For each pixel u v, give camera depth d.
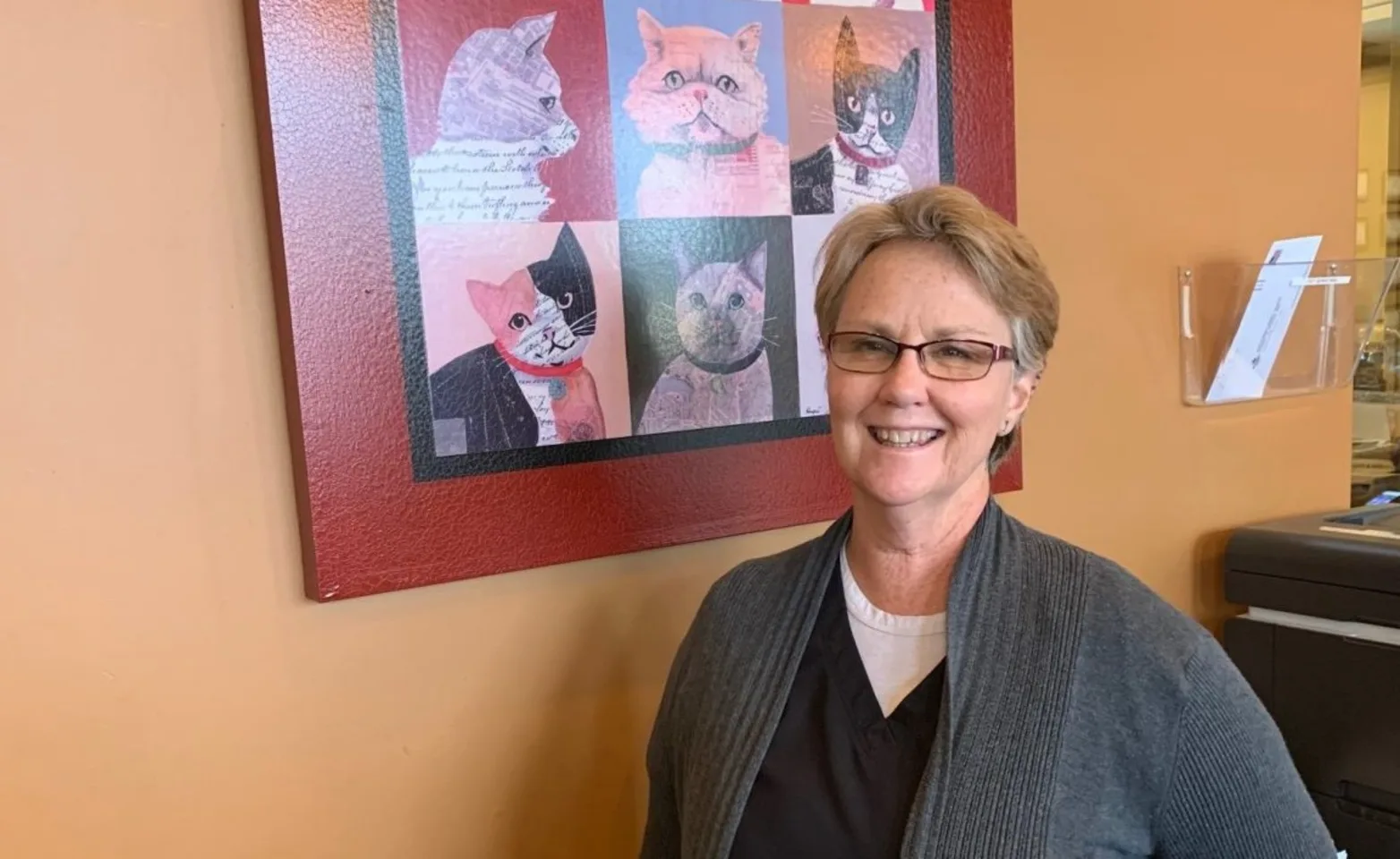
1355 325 1.60
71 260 0.86
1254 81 1.50
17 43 0.83
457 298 0.98
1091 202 1.38
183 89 0.89
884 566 0.90
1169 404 1.47
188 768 0.92
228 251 0.91
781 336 1.15
